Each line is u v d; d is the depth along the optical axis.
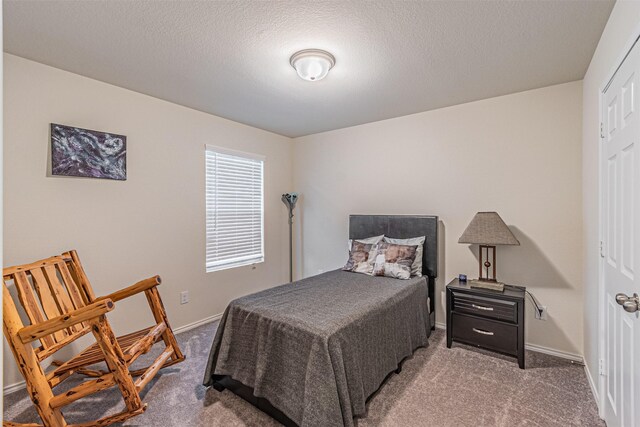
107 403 2.08
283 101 3.08
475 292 2.65
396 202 3.58
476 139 3.05
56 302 2.13
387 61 2.30
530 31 1.93
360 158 3.87
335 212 4.13
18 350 1.66
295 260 4.53
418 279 2.96
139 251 2.88
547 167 2.71
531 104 2.78
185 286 3.25
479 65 2.35
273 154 4.27
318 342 1.78
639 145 1.38
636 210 1.41
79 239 2.51
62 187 2.42
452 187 3.20
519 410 1.99
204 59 2.27
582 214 2.52
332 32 1.95
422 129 3.38
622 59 1.57
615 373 1.71
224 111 3.37
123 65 2.35
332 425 1.66
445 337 3.05
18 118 2.21
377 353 2.14
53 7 1.71
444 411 1.99
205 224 3.44
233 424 1.90
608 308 1.84
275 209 4.32
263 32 1.95
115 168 2.69
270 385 1.94
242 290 3.86
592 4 1.70
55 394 2.18
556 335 2.68
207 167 3.46
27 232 2.26
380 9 1.75
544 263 2.73
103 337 1.75
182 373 2.43
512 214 2.87
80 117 2.50
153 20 1.83
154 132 2.97
